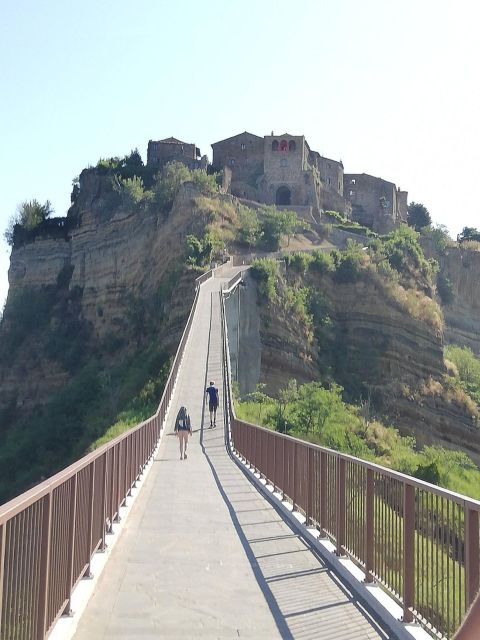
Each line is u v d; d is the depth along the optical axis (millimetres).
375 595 10086
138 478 21781
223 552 13352
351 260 99500
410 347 96438
